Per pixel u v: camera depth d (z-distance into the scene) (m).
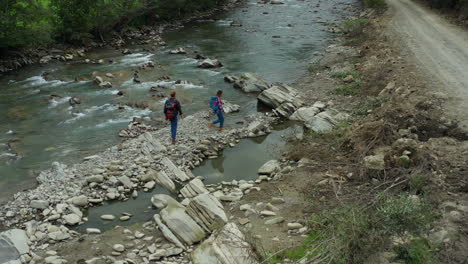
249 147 16.91
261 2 58.31
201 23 44.50
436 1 44.31
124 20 37.81
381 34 33.31
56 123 19.02
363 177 12.18
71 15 32.72
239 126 18.83
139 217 12.02
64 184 13.59
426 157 12.01
